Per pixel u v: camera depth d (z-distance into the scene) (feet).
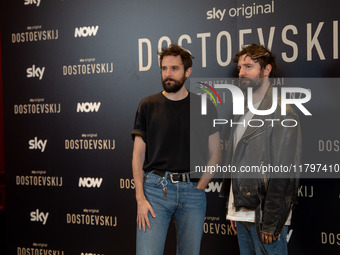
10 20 12.41
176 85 8.57
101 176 11.55
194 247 8.59
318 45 9.61
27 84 12.28
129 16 11.21
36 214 12.22
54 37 11.97
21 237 12.39
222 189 8.59
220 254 10.48
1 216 14.33
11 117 12.45
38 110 12.17
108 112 11.47
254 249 8.05
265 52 8.23
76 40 11.75
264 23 10.03
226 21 10.36
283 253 7.69
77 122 11.77
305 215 9.77
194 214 8.55
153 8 10.98
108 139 11.48
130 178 11.27
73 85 11.80
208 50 10.51
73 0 11.76
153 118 8.68
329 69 9.55
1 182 14.57
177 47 8.75
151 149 8.67
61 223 11.96
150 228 8.41
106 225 11.52
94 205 11.62
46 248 12.12
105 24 11.45
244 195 7.68
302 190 9.77
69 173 11.87
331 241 9.61
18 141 12.39
